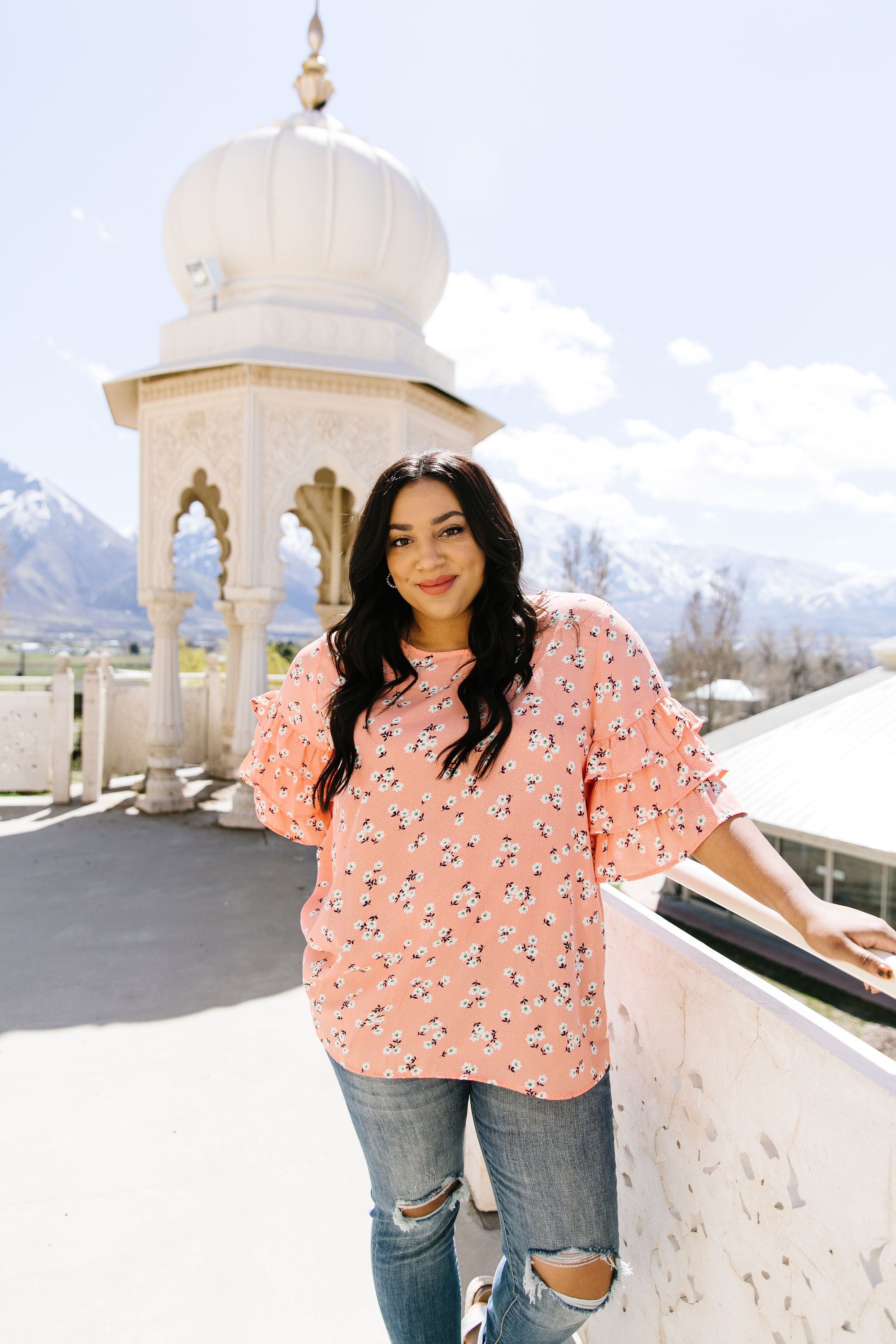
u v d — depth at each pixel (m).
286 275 6.71
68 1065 2.85
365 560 1.26
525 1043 1.12
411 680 1.24
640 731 1.21
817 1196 0.99
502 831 1.14
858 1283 0.92
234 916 4.49
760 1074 1.11
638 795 1.22
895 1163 0.87
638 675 1.23
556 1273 1.14
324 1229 2.04
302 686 1.36
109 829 6.44
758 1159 1.11
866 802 9.62
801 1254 1.02
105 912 4.51
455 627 1.30
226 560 8.38
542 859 1.14
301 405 6.45
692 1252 1.27
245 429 6.36
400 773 1.18
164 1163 2.30
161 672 7.15
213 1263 1.92
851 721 11.34
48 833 6.29
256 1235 2.02
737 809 1.18
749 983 1.19
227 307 6.74
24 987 3.50
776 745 11.38
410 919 1.15
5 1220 2.05
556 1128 1.14
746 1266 1.13
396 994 1.16
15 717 7.39
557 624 1.24
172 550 7.00
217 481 6.58
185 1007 3.33
